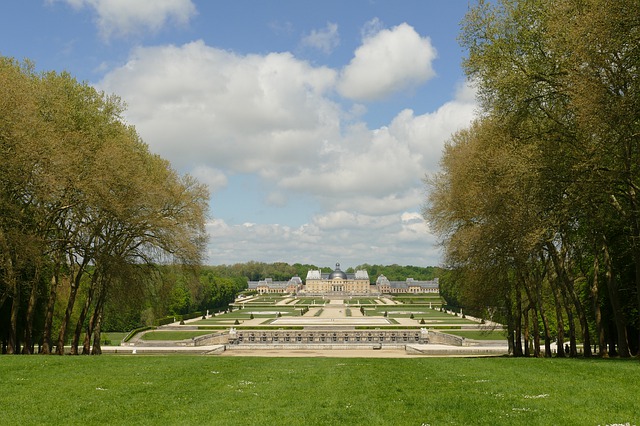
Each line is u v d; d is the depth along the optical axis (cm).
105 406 2070
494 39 3784
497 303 5700
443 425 1709
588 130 3156
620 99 2983
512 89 3609
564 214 3538
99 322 5666
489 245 4131
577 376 2645
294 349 8531
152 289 6038
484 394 2211
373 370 3206
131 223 4831
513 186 3566
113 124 5125
